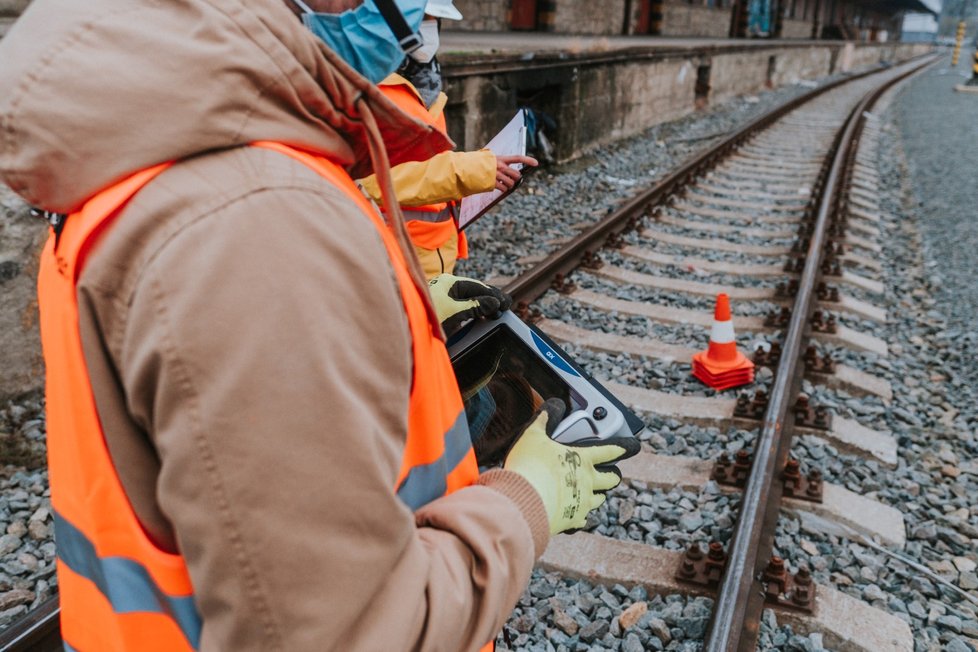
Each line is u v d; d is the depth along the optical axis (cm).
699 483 313
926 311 557
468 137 759
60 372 80
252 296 68
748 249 634
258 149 74
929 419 399
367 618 73
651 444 347
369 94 85
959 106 1877
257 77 73
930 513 318
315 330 70
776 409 343
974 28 10144
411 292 89
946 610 264
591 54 975
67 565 91
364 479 72
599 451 119
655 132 1270
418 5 98
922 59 5181
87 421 76
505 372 145
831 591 256
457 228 282
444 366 104
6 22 360
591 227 608
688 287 543
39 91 68
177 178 71
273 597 68
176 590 78
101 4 71
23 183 70
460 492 94
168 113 69
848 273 603
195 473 68
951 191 933
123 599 81
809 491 307
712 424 365
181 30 71
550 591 259
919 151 1249
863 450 351
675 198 802
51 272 85
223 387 67
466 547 87
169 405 68
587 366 420
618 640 240
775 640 237
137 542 78
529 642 239
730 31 3136
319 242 72
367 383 74
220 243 68
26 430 352
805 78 2580
